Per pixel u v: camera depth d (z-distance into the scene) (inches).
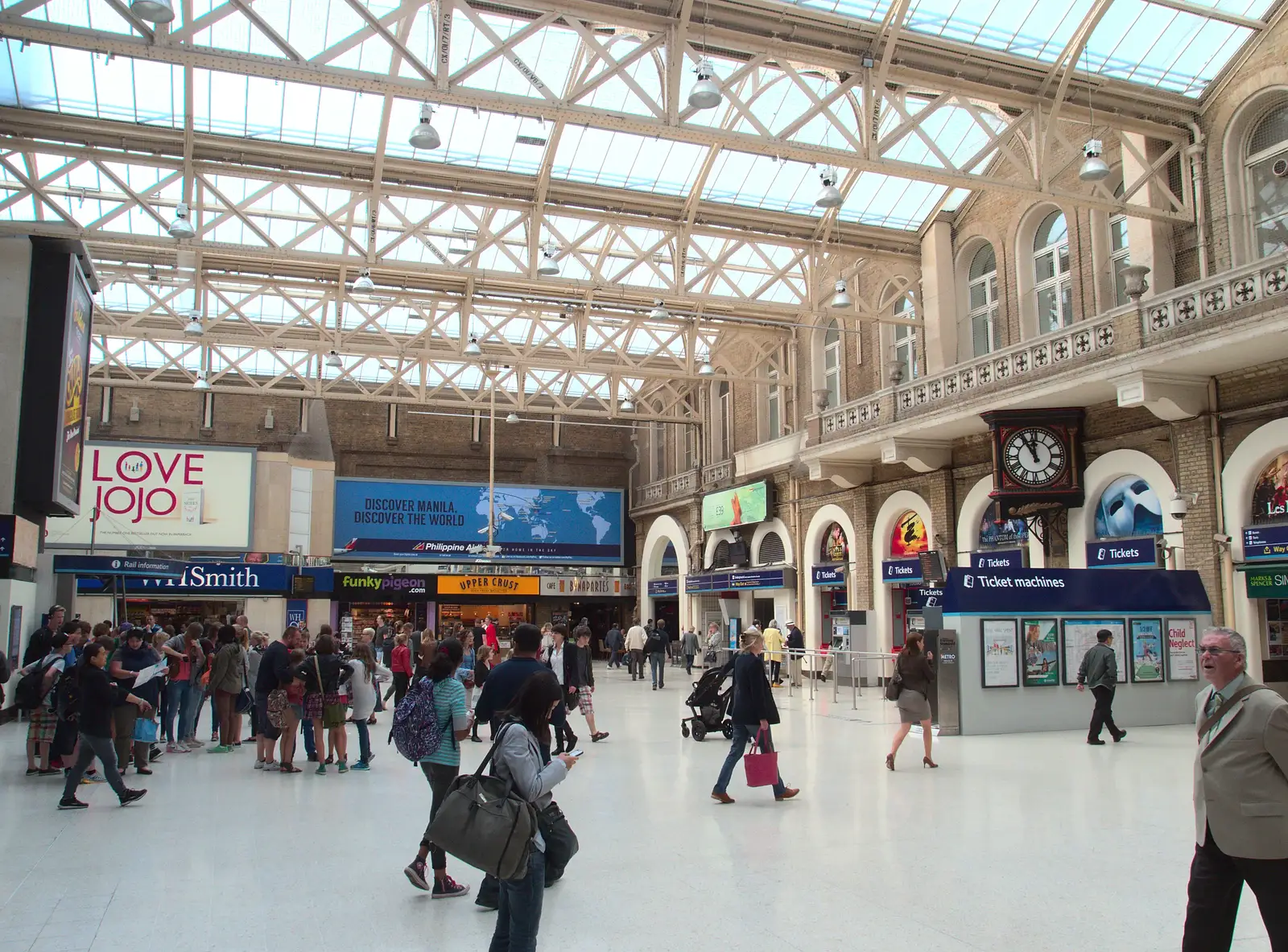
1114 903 245.6
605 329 1334.9
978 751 507.5
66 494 712.4
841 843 309.9
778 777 379.6
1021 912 239.1
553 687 194.2
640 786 414.9
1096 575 613.3
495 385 1300.4
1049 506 737.6
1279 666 601.9
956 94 610.2
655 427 1600.6
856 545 991.6
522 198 802.8
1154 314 613.9
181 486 1309.1
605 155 785.6
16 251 671.8
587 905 245.8
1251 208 642.2
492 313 1078.4
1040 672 593.6
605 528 1637.6
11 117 670.5
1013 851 296.7
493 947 188.4
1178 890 255.8
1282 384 584.7
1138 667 613.9
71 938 224.4
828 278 1031.0
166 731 544.4
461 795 176.7
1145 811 352.2
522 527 1590.8
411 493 1539.1
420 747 258.5
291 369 1176.2
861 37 582.9
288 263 954.7
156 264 952.3
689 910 241.8
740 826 335.9
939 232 882.1
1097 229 730.2
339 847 311.3
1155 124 671.1
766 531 1190.9
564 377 1353.3
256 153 722.2
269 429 1505.9
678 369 1406.3
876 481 971.9
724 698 572.1
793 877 270.5
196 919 238.1
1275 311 528.7
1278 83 618.2
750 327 1113.4
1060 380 665.6
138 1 426.9
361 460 1553.9
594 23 579.8
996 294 848.3
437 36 495.5
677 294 823.7
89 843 318.0
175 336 992.2
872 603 970.7
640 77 711.7
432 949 217.6
